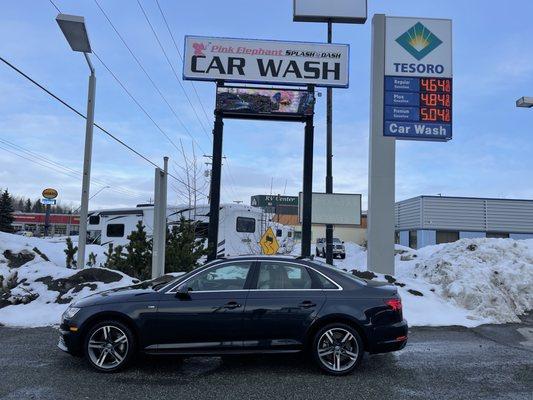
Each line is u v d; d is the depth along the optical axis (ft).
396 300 21.31
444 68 46.93
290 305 20.72
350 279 21.71
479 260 43.32
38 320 30.50
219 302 20.67
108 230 75.92
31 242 52.21
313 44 46.34
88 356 20.53
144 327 20.44
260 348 20.56
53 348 24.47
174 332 20.43
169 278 27.58
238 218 65.05
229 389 18.80
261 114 45.03
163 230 38.27
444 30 47.29
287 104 45.21
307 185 44.88
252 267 21.57
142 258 43.24
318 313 20.67
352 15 47.88
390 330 20.80
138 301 20.81
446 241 122.52
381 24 47.37
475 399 18.04
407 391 18.84
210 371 21.07
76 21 37.99
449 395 18.44
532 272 40.09
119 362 20.49
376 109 47.03
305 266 21.70
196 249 47.73
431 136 46.37
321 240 131.23
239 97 44.93
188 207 66.44
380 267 45.65
